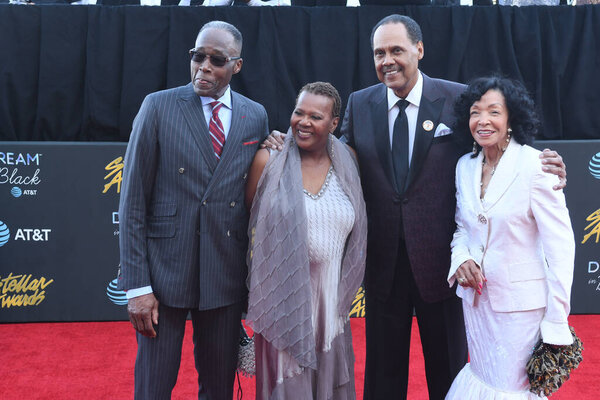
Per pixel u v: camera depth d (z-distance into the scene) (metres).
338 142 2.14
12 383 2.98
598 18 3.92
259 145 2.19
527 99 1.96
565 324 1.83
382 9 3.91
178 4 4.17
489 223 1.94
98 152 3.86
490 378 1.97
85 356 3.36
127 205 1.98
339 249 2.06
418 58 2.28
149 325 1.98
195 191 2.00
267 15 3.89
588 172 3.92
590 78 3.97
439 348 2.39
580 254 3.96
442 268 2.27
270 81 3.90
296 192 1.97
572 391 2.90
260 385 2.04
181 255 2.00
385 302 2.39
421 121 2.27
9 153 3.80
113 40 3.87
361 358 3.34
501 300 1.92
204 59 2.00
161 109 2.02
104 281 3.92
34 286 3.88
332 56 3.94
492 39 3.94
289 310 1.94
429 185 2.25
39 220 3.85
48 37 3.84
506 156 1.94
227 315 2.11
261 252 1.98
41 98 3.87
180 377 3.08
